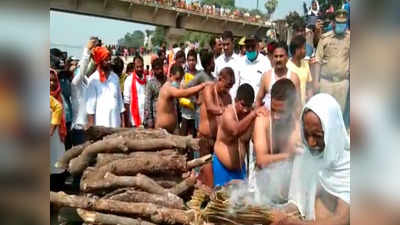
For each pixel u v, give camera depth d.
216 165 4.15
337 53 4.20
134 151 3.37
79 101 5.94
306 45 4.74
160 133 3.66
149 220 2.71
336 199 2.36
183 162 3.28
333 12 4.71
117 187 2.95
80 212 2.71
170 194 2.91
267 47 5.57
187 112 6.18
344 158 2.36
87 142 3.72
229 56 5.63
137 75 6.65
